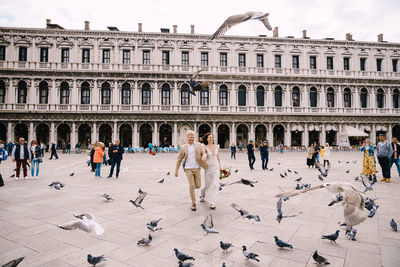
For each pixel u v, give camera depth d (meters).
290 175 14.56
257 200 8.52
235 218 6.57
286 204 7.96
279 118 43.69
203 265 4.10
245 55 43.69
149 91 42.09
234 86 43.19
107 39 41.34
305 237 5.28
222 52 43.16
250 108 43.28
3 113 38.75
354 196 2.70
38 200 8.53
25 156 13.27
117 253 4.55
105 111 40.34
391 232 5.52
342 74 45.31
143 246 4.85
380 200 8.50
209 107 42.56
